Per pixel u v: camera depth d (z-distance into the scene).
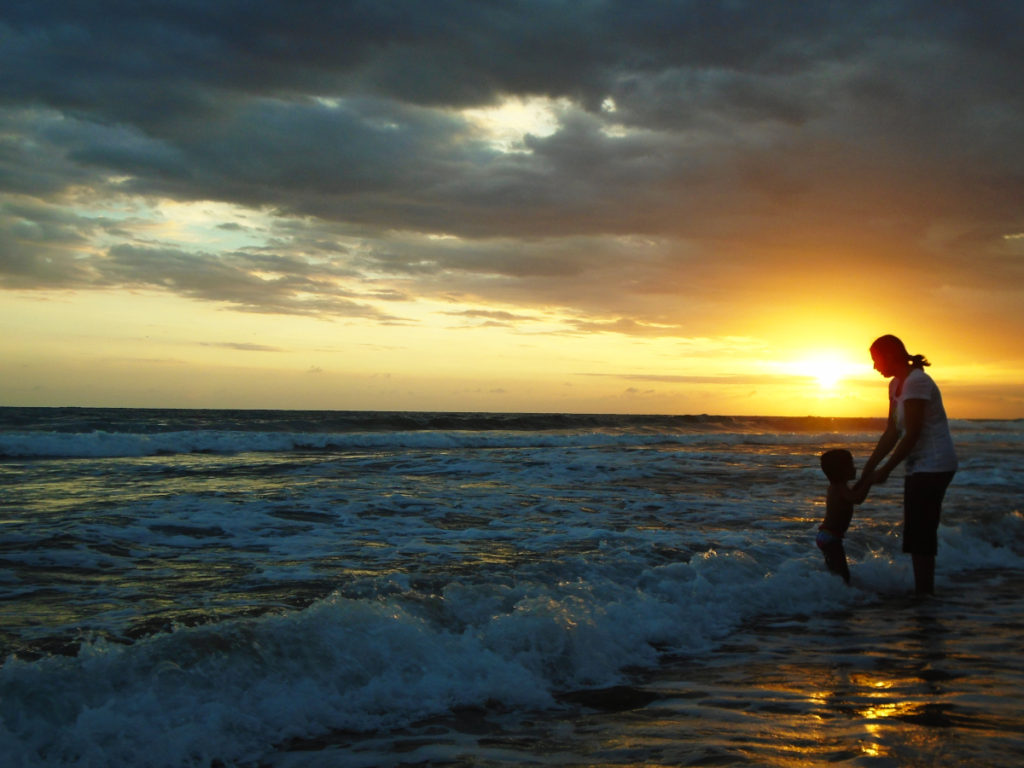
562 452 20.14
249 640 3.43
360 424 33.69
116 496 9.62
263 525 7.67
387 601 4.16
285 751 2.85
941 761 2.69
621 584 5.27
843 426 49.72
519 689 3.51
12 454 18.02
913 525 5.94
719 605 5.17
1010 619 5.17
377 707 3.24
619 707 3.38
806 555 6.57
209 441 20.83
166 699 2.98
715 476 13.90
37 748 2.64
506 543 6.88
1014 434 37.09
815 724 3.12
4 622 4.12
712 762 2.71
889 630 4.84
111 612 4.38
